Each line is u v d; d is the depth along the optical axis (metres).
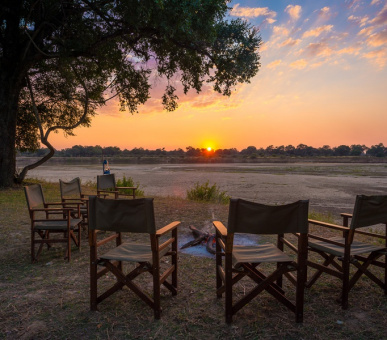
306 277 3.43
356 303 3.04
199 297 3.23
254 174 35.75
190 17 9.15
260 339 2.44
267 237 5.88
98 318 2.79
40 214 7.85
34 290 3.41
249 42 12.49
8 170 13.45
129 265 4.22
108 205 2.74
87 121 17.97
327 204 13.91
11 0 12.34
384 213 3.01
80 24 11.38
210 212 8.48
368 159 121.19
